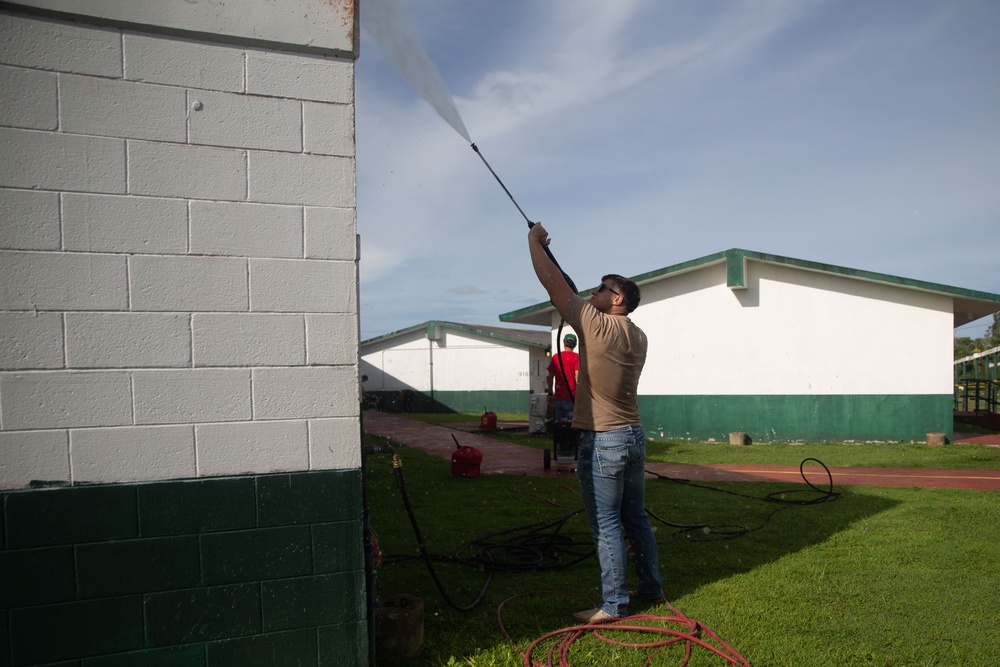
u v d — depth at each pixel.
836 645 3.19
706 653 3.12
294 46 2.73
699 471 9.38
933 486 7.79
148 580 2.54
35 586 2.42
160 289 2.57
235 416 2.65
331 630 2.76
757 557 4.66
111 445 2.50
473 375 27.91
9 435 2.39
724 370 13.45
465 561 4.54
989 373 20.45
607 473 3.49
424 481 8.24
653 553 3.77
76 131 2.48
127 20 2.52
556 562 4.55
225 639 2.63
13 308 2.41
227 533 2.63
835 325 12.78
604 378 3.50
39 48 2.45
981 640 3.23
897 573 4.24
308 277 2.75
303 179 2.75
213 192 2.64
